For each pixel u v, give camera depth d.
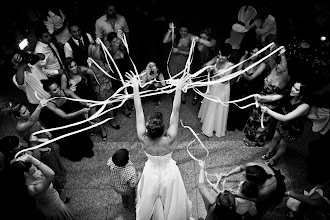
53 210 3.41
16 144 3.27
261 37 5.34
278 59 3.92
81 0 6.69
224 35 6.93
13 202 2.95
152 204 3.20
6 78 6.02
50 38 4.48
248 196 3.13
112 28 5.27
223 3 7.71
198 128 5.21
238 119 4.99
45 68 4.55
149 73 4.82
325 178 4.34
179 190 3.21
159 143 2.83
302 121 3.94
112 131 5.17
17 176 2.90
